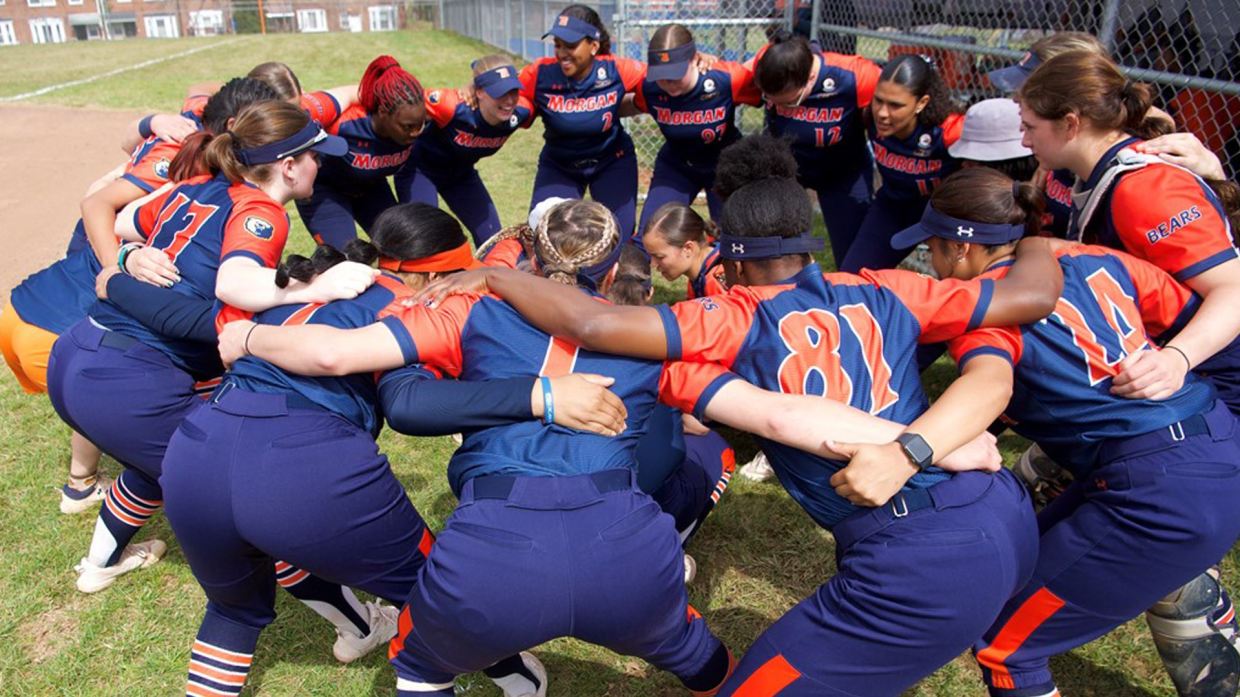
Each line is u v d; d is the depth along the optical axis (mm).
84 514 3682
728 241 2244
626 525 2018
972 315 2115
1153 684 2826
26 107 12906
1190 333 2250
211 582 2350
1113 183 2473
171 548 3486
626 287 3041
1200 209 2346
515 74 4641
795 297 2176
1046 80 2518
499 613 1964
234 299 2352
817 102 4695
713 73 4871
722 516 3703
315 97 4359
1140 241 2416
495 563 1952
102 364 2660
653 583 2039
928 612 1960
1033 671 2291
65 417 2773
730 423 2115
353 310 2299
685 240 3625
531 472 2037
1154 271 2385
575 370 2156
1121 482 2164
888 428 2012
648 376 2184
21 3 36281
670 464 2730
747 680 2121
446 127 4871
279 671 2916
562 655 2984
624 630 2049
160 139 3414
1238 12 4613
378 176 4738
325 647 3021
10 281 6395
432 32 25500
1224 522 2102
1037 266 2193
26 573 3311
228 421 2217
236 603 2416
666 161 5352
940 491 2025
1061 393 2209
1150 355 2170
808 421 2012
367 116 4488
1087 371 2189
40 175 9297
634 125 9562
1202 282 2332
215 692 2424
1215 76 4684
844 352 2109
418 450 4199
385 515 2301
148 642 3006
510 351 2170
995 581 1987
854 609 2025
